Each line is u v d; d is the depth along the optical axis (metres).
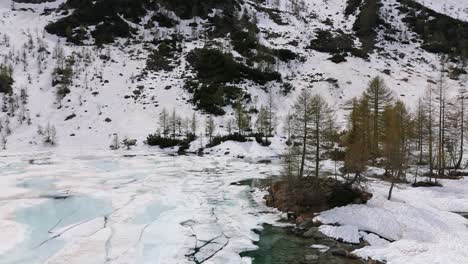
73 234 20.92
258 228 22.53
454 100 66.31
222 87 83.88
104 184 34.78
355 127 34.69
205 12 124.88
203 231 21.77
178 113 78.00
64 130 70.81
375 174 39.28
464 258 16.55
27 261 17.34
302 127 31.69
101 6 116.44
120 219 23.73
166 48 104.00
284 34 116.31
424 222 22.09
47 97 80.62
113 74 91.19
